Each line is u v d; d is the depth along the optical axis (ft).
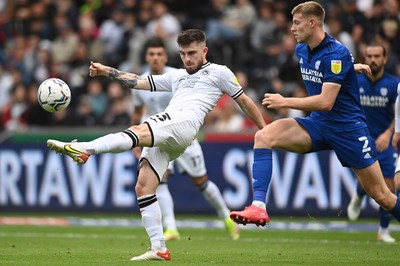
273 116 191.21
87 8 248.73
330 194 172.65
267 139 95.50
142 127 90.53
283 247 119.55
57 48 235.20
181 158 137.08
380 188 97.35
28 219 177.17
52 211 189.06
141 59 221.25
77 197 187.42
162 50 132.46
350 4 205.87
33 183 190.80
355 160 96.53
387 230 132.77
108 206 185.16
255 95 199.52
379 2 205.05
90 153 87.51
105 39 230.68
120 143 88.58
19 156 192.13
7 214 189.57
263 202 92.79
